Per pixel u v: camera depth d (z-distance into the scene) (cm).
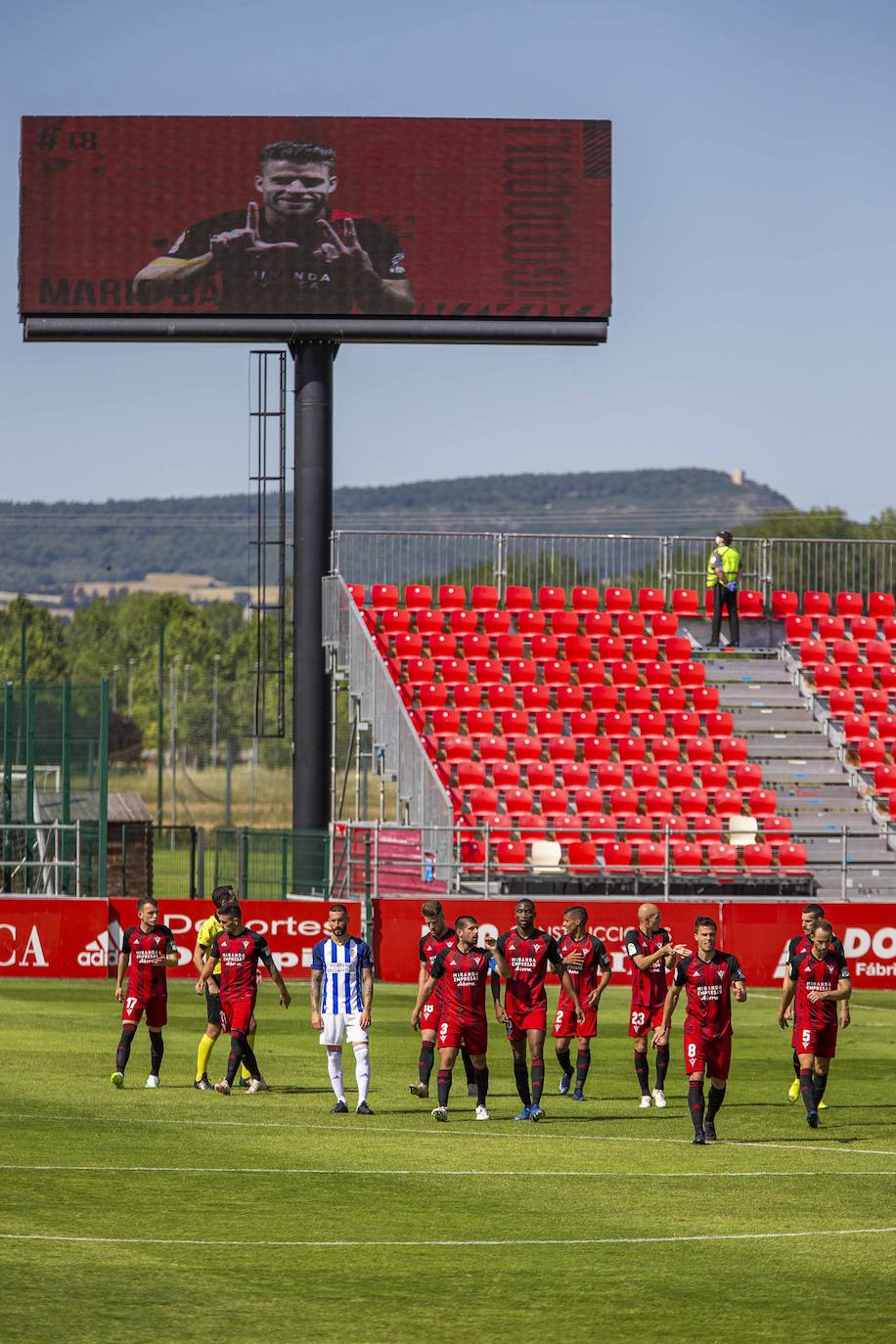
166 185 10294
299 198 10362
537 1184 3941
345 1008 4981
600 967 5422
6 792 9119
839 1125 4906
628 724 10400
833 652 11381
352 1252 3225
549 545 11512
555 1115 5044
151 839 10112
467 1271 3105
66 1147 4231
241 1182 3872
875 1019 7419
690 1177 4056
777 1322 2788
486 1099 5272
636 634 11231
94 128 10262
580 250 10525
